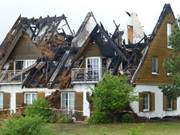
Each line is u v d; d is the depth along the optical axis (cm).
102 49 5459
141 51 5500
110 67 5434
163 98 5641
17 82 5862
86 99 5338
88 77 5369
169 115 5728
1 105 6012
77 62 5600
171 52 5378
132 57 5456
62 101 5519
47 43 6062
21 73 5884
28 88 5791
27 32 6325
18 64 6184
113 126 4522
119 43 5675
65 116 5194
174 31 4997
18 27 6500
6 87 5984
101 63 5481
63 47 5847
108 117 4909
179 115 5872
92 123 4906
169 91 4997
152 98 5478
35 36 6272
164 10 5728
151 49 5516
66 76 5550
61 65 5641
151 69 5506
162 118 5591
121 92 4803
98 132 3959
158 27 5631
